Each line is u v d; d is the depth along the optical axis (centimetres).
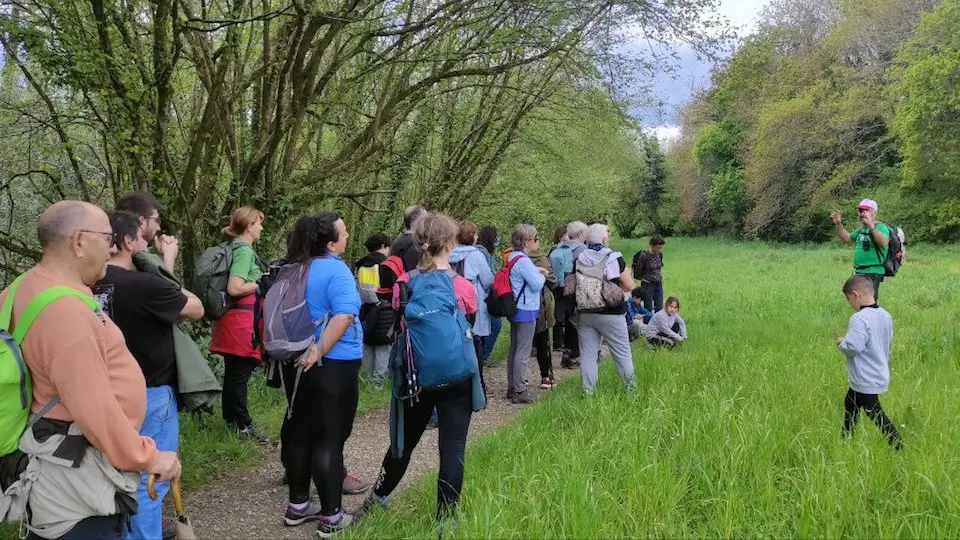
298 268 378
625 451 439
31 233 769
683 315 1255
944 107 2442
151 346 327
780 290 1527
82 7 632
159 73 648
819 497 360
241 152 809
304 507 404
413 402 373
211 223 789
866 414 475
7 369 232
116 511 246
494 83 1084
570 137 1466
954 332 826
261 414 634
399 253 690
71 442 238
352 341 384
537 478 405
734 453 419
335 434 382
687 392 601
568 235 861
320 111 892
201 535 390
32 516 237
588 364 641
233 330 529
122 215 335
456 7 765
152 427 328
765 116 3444
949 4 2389
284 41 740
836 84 3344
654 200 5734
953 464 408
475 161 1222
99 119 642
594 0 841
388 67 912
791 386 604
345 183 964
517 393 701
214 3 759
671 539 339
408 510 416
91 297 249
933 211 2797
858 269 823
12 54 616
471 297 389
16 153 762
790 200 3600
